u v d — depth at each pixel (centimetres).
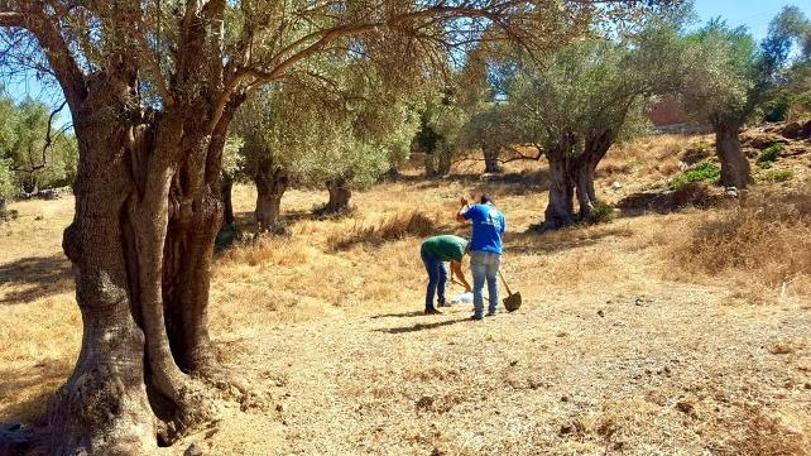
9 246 2347
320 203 2981
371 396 515
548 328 627
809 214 1138
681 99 1861
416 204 2722
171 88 489
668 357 483
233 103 541
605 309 684
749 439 338
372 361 593
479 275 725
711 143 2923
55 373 758
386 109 694
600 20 482
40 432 505
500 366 527
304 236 1905
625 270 984
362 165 2159
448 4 489
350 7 502
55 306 1246
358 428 464
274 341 711
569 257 1248
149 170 484
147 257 491
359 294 1143
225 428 484
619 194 2483
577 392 447
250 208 2966
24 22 431
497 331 640
